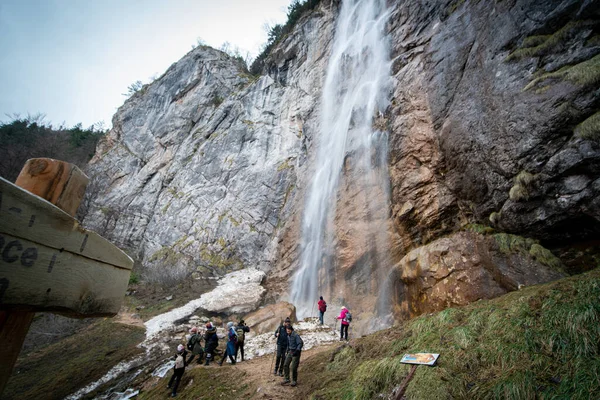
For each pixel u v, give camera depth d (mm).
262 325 14141
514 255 9117
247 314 17188
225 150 29828
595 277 5535
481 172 11352
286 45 31953
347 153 19422
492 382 4500
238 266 23328
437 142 13820
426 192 14031
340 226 17969
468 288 9508
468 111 12258
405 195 14781
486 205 11234
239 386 7812
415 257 11992
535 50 10453
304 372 7676
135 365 12328
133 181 35375
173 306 18500
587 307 4840
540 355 4590
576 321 4746
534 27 10938
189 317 16750
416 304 11281
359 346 7473
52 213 1445
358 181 18094
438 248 11203
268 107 29734
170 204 30766
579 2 9797
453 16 15203
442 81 14430
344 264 16953
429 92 15039
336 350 7824
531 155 9508
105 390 10812
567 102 8859
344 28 26125
